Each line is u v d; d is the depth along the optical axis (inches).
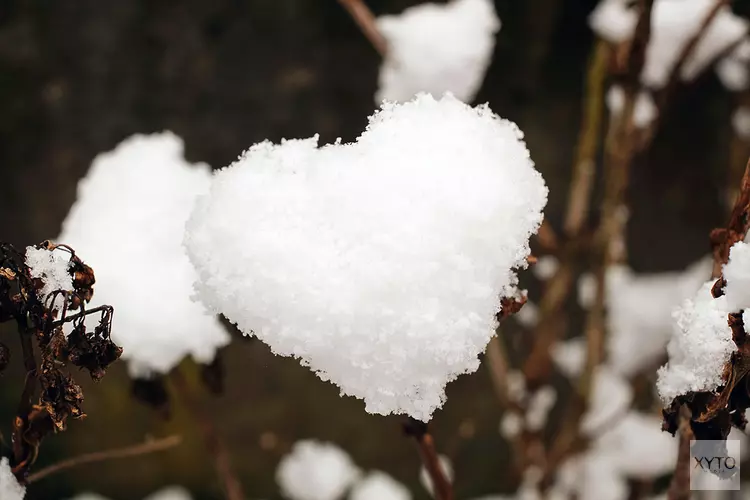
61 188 31.3
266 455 35.5
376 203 14.8
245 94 31.7
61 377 16.1
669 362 16.7
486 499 37.8
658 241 37.0
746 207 16.3
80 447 33.8
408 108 15.5
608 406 32.8
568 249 29.5
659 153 35.7
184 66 31.0
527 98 34.0
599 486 32.8
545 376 30.7
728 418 16.1
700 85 34.4
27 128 30.5
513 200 14.9
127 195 19.9
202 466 35.2
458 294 14.7
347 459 36.0
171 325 18.9
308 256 14.8
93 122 31.0
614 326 32.7
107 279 18.9
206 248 15.0
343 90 32.1
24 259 15.9
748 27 23.3
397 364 14.6
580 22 32.9
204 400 33.8
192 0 30.4
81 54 30.2
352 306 14.6
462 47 22.1
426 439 17.3
